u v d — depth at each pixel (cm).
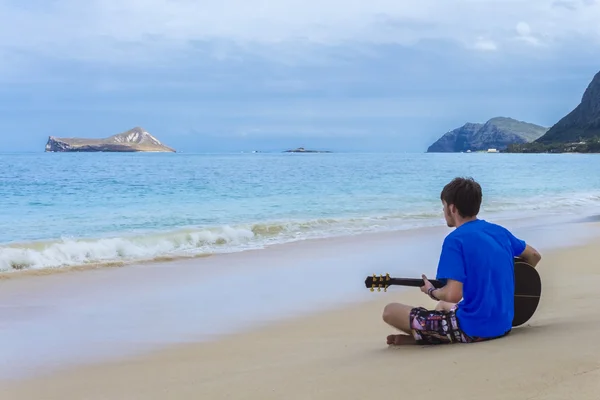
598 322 445
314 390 344
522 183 3703
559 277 808
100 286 850
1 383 449
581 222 1653
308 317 662
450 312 423
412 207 2100
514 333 427
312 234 1443
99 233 1428
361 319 647
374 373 360
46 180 3403
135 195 2486
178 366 479
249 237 1380
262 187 3008
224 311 696
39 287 844
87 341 573
